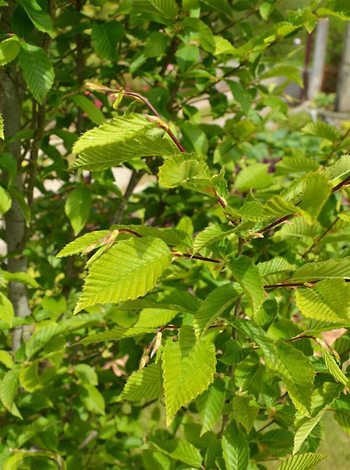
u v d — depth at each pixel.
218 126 1.18
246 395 0.75
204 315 0.65
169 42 1.06
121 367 1.24
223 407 0.76
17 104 1.00
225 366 0.78
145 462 0.82
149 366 0.72
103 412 1.02
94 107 0.94
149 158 1.20
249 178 1.05
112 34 0.96
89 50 1.20
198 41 0.99
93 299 0.61
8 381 0.92
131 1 0.93
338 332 0.85
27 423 1.05
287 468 0.71
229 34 1.22
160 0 0.91
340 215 0.68
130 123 0.63
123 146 0.63
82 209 0.99
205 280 0.96
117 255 0.62
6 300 0.87
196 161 0.60
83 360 1.24
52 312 1.04
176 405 0.63
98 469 1.11
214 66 1.06
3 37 0.88
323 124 1.07
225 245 0.73
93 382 1.01
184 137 1.05
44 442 0.99
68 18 1.02
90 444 1.12
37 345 0.95
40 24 0.80
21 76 1.01
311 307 0.65
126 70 1.12
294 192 0.67
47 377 0.95
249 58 1.03
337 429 1.80
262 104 1.25
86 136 0.62
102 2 0.94
